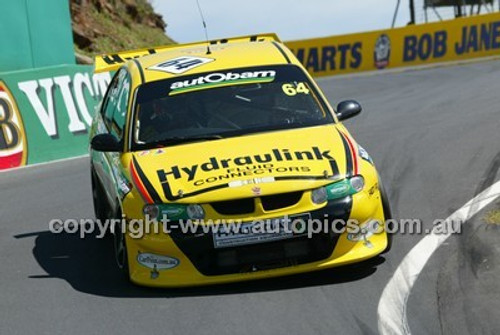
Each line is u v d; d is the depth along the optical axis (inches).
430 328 323.3
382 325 328.5
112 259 453.4
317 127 429.1
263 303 362.3
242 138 420.2
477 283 366.6
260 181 375.6
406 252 419.8
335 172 385.1
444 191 558.9
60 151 839.7
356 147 412.5
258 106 442.9
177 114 439.8
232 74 464.4
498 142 715.4
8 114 808.3
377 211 392.2
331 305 354.0
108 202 468.4
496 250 406.9
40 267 452.4
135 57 562.9
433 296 356.8
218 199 370.6
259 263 375.6
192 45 579.2
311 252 377.7
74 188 668.1
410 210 516.1
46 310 379.6
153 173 394.6
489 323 323.0
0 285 425.4
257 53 486.6
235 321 344.8
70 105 865.5
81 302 385.4
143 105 448.1
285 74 464.4
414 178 608.1
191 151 410.3
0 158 794.2
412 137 784.9
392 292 364.2
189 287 388.2
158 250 378.6
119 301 380.8
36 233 530.9
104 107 542.6
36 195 655.1
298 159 391.5
